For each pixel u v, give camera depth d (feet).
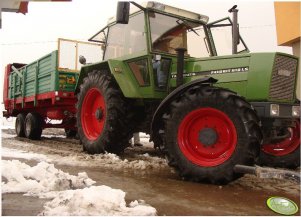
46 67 23.91
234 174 11.00
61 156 16.08
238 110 11.12
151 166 14.16
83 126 17.76
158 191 10.02
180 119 12.02
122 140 16.63
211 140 11.65
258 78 12.34
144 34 15.19
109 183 10.78
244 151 10.87
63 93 22.53
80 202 7.81
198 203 8.91
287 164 15.31
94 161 14.83
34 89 25.66
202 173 11.35
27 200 8.40
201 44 16.39
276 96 12.50
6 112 32.40
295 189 10.99
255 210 8.49
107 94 16.16
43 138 27.78
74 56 23.39
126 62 16.26
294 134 15.25
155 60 14.79
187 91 12.17
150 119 15.94
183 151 11.85
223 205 8.82
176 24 15.87
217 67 13.26
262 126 12.46
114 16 17.53
